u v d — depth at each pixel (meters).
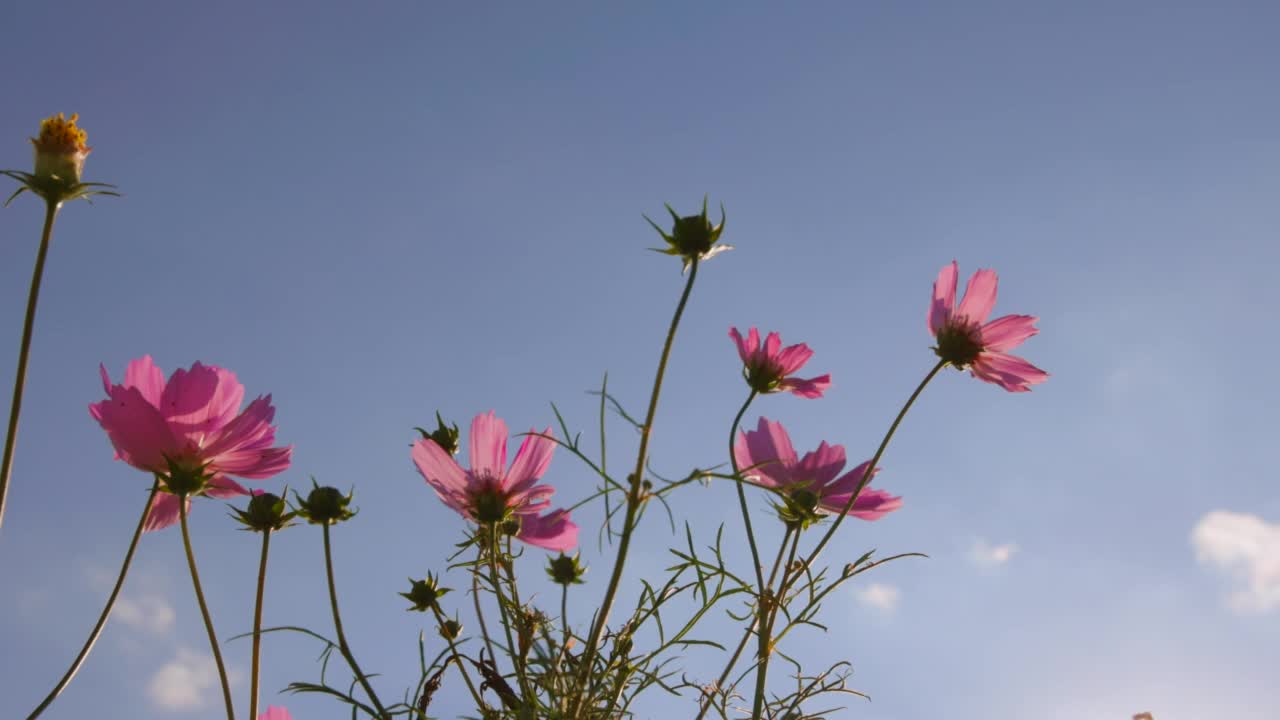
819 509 0.70
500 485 0.65
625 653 0.63
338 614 0.60
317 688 0.59
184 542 0.61
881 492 0.70
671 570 0.64
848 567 0.65
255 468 0.64
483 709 0.61
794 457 0.72
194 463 0.63
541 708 0.59
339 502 0.64
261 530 0.64
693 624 0.63
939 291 0.74
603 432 0.58
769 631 0.63
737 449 0.72
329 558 0.62
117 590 0.58
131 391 0.62
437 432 0.69
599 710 0.60
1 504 0.56
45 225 0.62
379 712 0.59
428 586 0.67
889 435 0.66
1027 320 0.73
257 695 0.60
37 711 0.55
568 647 0.62
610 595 0.56
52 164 0.62
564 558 0.70
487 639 0.60
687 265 0.60
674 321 0.57
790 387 0.73
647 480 0.57
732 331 0.74
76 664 0.57
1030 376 0.73
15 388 0.57
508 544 0.65
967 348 0.73
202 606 0.59
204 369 0.64
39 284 0.58
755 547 0.63
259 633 0.60
